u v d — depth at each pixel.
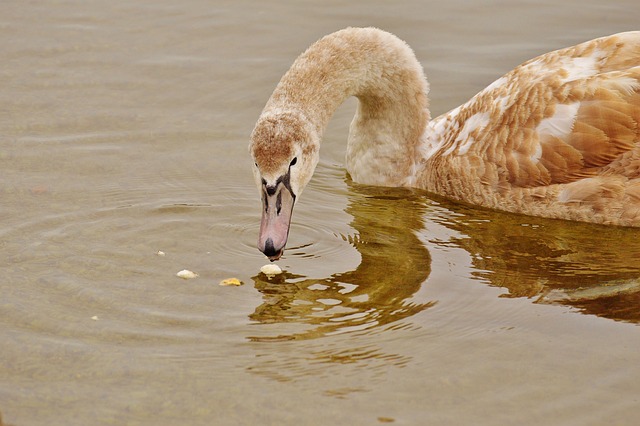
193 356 10.54
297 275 12.40
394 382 10.09
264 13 20.39
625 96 13.77
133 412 9.55
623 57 14.20
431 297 11.88
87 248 12.89
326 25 19.86
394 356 10.59
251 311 11.49
